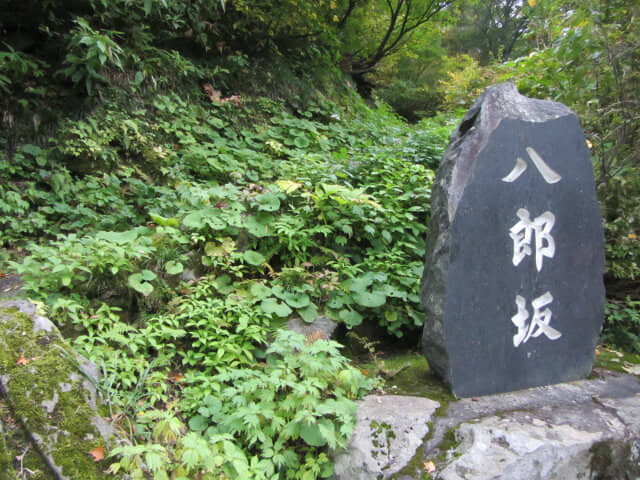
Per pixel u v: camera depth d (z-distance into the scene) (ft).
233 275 11.44
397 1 29.43
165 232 11.22
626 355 10.90
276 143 18.81
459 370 8.38
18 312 7.14
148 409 8.13
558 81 14.20
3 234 13.28
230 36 22.03
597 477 7.28
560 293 9.12
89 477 6.03
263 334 9.66
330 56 26.04
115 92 17.20
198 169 16.93
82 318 9.32
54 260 9.47
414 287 11.50
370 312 11.34
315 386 7.70
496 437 7.11
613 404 8.34
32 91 15.38
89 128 15.65
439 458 6.99
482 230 8.39
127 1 16.78
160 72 18.90
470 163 8.35
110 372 8.21
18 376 6.35
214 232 11.75
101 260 9.86
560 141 8.97
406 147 17.24
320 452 7.72
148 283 10.03
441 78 49.39
